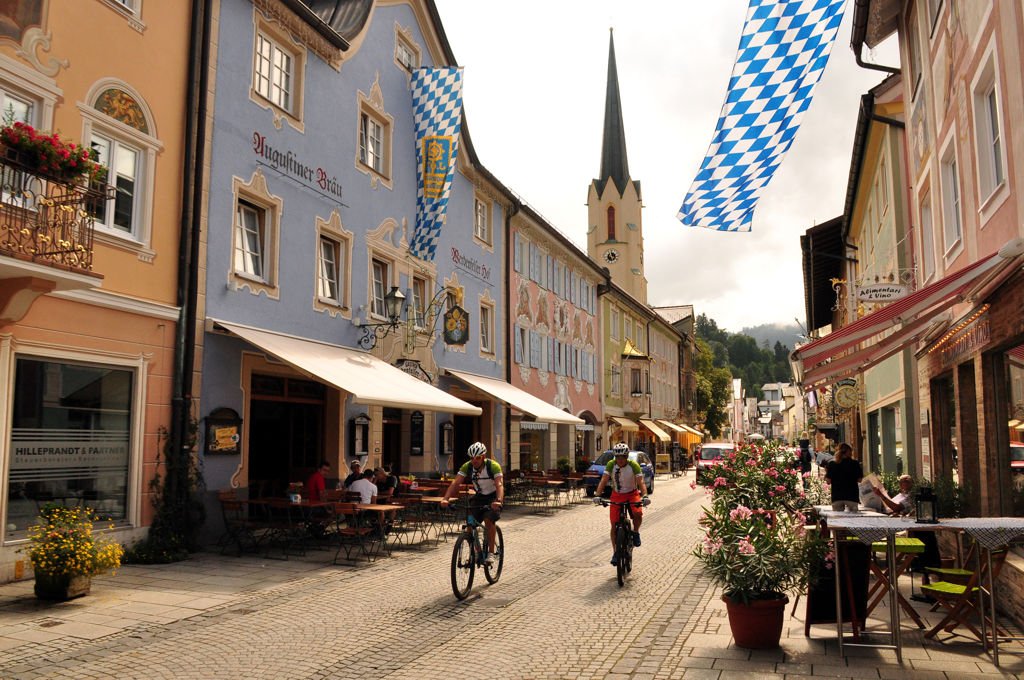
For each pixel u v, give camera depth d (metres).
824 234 28.45
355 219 17.45
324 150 16.38
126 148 11.51
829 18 7.12
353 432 17.00
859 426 26.38
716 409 87.06
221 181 13.27
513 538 14.89
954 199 11.23
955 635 6.94
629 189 71.81
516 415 27.64
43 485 9.88
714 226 7.45
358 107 17.80
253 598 8.84
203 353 12.62
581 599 9.04
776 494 9.45
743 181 7.33
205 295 12.75
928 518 6.32
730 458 10.20
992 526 6.04
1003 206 8.03
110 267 10.95
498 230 26.88
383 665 6.33
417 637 7.24
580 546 13.73
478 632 7.45
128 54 11.43
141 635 7.16
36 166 8.63
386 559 11.80
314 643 6.99
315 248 15.93
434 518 16.73
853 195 21.58
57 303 10.05
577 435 35.69
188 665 6.29
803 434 54.75
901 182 16.50
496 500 9.77
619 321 44.62
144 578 9.82
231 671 6.14
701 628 7.54
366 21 17.89
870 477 9.45
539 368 30.42
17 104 9.73
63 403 10.22
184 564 10.93
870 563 7.25
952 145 10.60
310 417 16.20
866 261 23.44
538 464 30.81
